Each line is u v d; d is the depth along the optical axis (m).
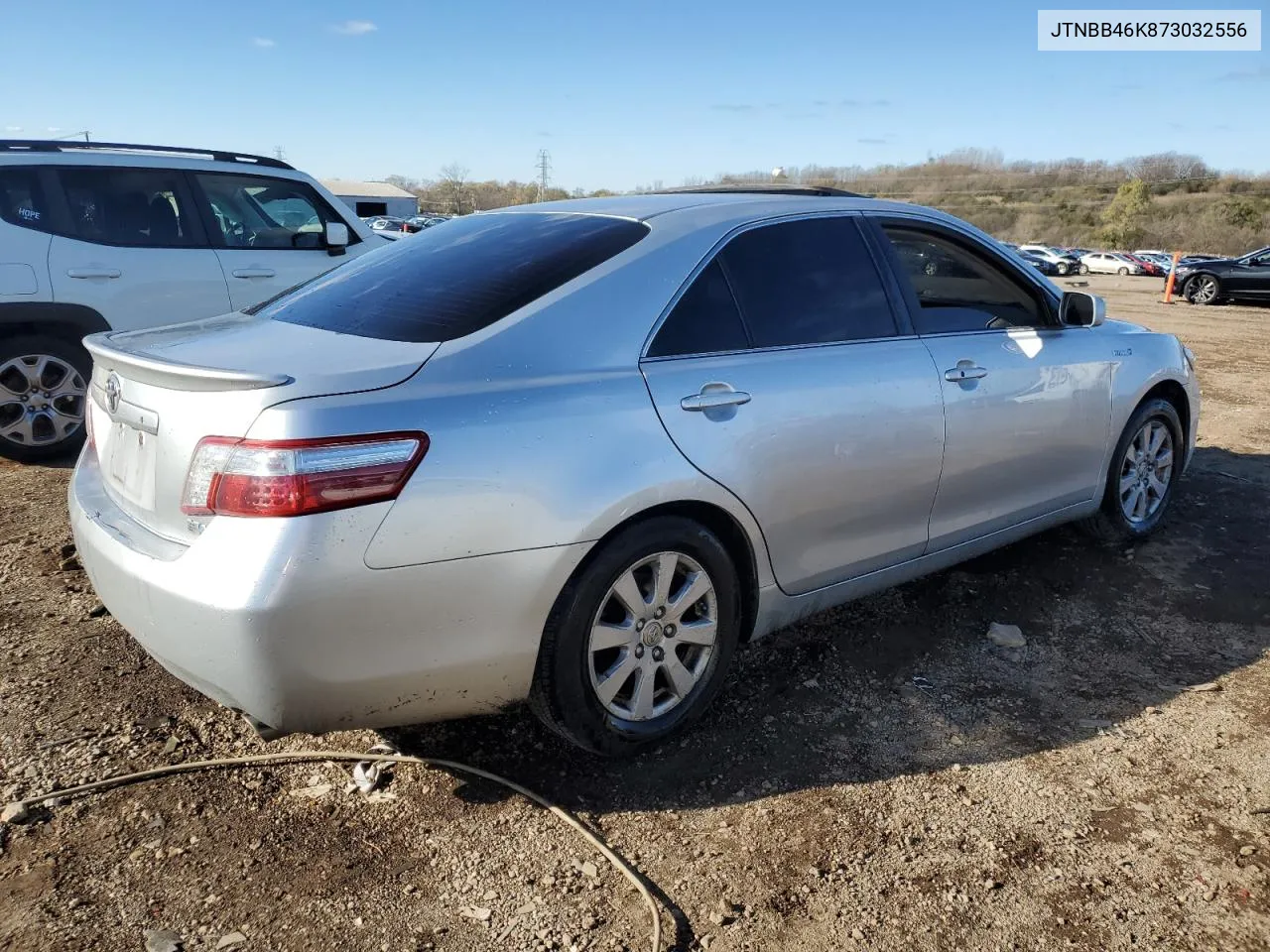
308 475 2.17
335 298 3.04
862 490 3.21
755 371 2.95
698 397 2.77
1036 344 3.87
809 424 3.00
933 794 2.71
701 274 2.96
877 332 3.36
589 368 2.64
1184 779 2.79
